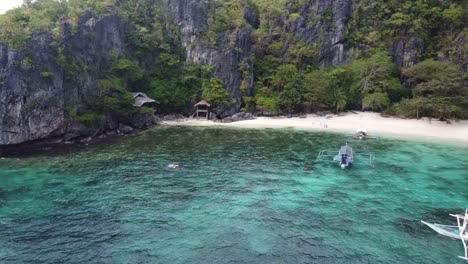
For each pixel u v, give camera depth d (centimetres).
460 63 8850
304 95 8450
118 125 6072
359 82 8988
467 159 4638
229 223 2486
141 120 6606
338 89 8794
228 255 2064
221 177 3556
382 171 3944
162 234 2302
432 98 7694
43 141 4731
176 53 8644
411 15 9681
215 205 2809
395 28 9731
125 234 2291
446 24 9519
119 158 4191
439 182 3584
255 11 10412
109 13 6756
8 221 2431
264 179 3525
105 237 2245
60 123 4806
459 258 2125
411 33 9519
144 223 2455
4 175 3428
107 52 6500
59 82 4828
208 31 8612
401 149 5203
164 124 7181
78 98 5206
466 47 8781
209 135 5966
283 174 3716
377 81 8881
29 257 2000
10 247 2097
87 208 2686
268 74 9231
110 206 2736
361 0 10000
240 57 8625
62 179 3350
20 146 4450
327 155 4603
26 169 3650
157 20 8531
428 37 9600
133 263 1956
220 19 8869
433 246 2255
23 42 4350
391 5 9906
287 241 2250
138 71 7212
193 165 3978
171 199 2916
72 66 5116
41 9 5569
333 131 6700
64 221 2458
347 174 3778
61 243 2158
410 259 2091
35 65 4447
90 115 5284
